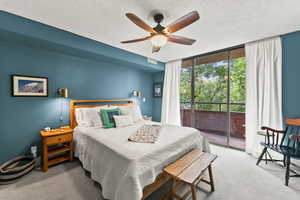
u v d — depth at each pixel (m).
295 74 2.27
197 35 2.39
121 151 1.45
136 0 1.54
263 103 2.55
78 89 2.97
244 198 1.56
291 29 2.19
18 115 2.26
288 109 2.34
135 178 1.20
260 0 1.54
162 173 1.61
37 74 2.42
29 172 2.03
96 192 1.65
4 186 1.73
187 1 1.55
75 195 1.59
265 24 2.04
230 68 3.18
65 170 2.14
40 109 2.47
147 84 4.65
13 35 1.90
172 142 1.76
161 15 1.77
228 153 2.81
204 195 1.61
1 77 2.10
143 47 3.01
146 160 1.38
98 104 3.34
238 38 2.52
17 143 2.25
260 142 2.43
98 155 1.71
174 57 3.75
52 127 2.62
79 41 2.41
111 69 3.59
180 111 4.23
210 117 4.00
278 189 1.71
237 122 3.70
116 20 1.96
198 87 3.81
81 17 1.88
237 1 1.55
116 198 1.23
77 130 2.45
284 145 2.28
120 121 2.68
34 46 2.34
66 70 2.78
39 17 1.88
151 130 2.25
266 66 2.50
